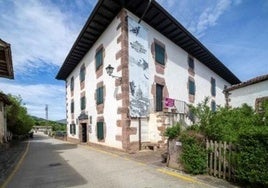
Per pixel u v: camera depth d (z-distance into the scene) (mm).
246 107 8094
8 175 8250
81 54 20359
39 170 8930
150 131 13750
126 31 13242
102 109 15578
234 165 5945
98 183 6516
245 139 5441
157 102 15203
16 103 28828
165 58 16469
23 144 23984
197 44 18531
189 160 6961
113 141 13719
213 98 24812
